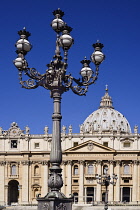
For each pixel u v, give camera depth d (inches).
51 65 1086.4
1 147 6102.4
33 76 1086.4
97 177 2709.2
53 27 1087.0
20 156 6058.1
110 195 5797.2
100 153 5895.7
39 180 5974.4
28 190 5969.5
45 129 6043.3
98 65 1152.2
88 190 5954.7
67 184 5915.4
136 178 5836.6
